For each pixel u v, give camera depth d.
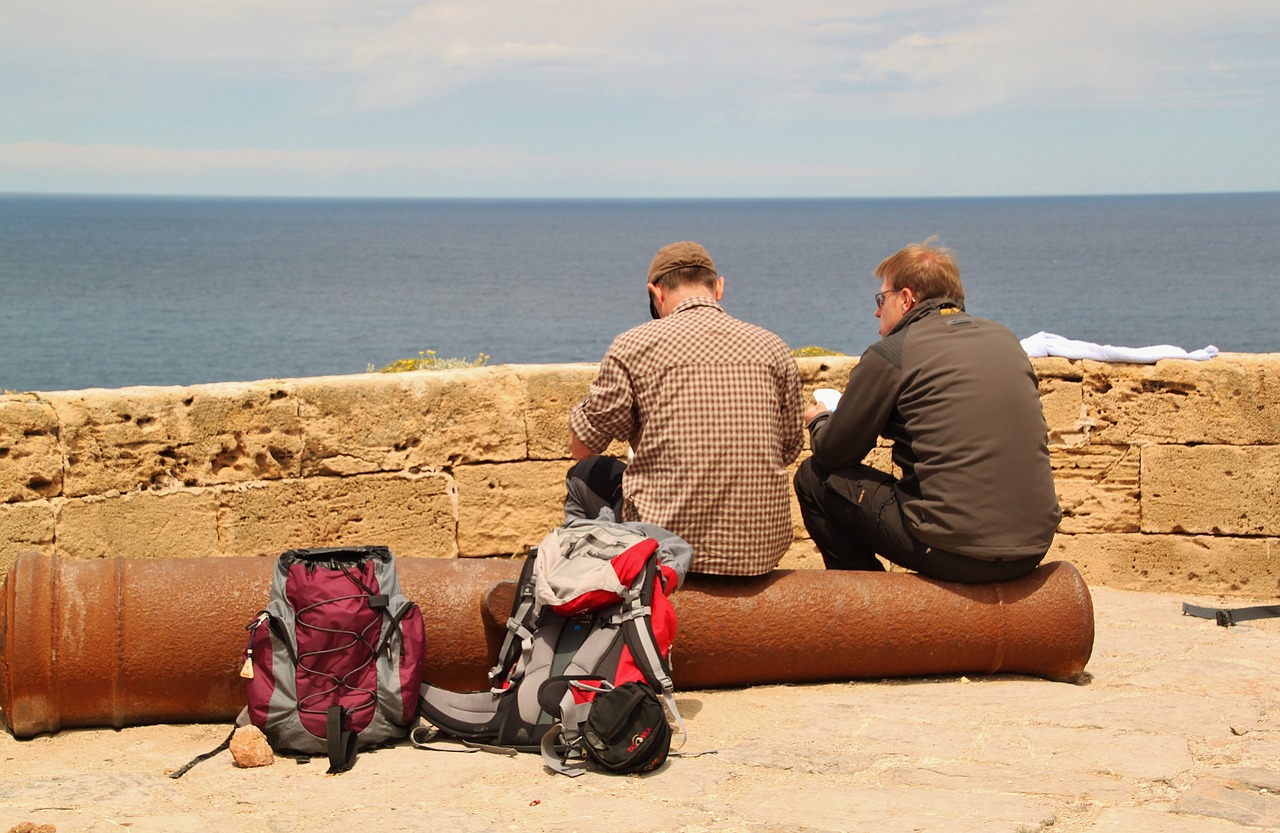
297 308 69.19
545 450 6.47
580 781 3.73
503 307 72.81
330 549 4.34
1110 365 6.68
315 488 6.07
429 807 3.49
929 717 4.34
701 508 4.56
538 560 4.23
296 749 4.01
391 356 46.59
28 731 4.24
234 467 5.90
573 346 51.53
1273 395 6.41
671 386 4.58
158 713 4.38
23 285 81.06
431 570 4.65
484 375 6.35
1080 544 6.77
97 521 5.55
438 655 4.55
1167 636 5.53
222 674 4.34
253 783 3.75
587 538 4.25
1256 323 57.38
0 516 5.30
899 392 4.87
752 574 4.66
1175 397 6.56
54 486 5.45
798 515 6.91
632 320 64.81
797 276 103.50
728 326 4.75
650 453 4.61
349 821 3.36
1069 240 164.88
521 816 3.40
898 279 5.14
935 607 4.76
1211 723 4.18
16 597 4.20
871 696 4.67
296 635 4.06
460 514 6.37
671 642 4.20
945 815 3.35
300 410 5.99
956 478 4.71
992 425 4.71
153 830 3.29
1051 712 4.37
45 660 4.16
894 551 4.96
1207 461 6.54
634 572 4.10
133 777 3.80
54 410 5.43
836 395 5.60
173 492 5.73
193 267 106.50
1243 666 5.00
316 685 4.02
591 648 4.07
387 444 6.18
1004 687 4.78
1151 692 4.63
